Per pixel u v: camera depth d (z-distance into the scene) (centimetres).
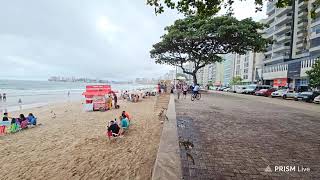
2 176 586
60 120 1475
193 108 1436
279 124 954
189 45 3594
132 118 1418
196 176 399
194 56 3803
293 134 762
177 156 413
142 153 714
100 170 591
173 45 3647
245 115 1201
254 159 496
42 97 3809
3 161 696
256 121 1011
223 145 599
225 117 1099
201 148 567
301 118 1159
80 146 828
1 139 967
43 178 564
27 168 634
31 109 2184
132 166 606
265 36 6888
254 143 629
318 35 3906
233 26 3045
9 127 1134
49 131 1124
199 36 3234
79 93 5178
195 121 957
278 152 552
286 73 4781
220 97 2733
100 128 1176
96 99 2025
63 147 825
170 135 577
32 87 7319
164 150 446
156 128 1091
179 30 3556
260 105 1853
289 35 5606
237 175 409
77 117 1606
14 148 832
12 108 2280
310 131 820
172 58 4141
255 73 7331
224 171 425
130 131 1032
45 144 877
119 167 604
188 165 450
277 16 6153
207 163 464
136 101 2897
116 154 717
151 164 612
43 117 1630
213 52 3738
